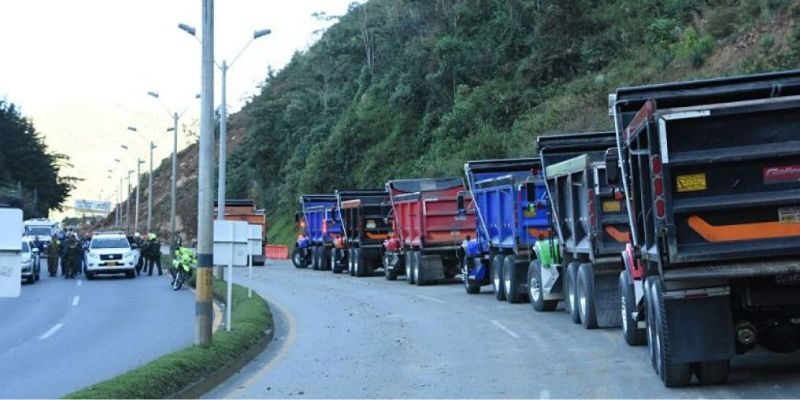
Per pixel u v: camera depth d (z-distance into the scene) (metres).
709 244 8.63
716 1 41.34
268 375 11.65
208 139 12.95
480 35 53.12
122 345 15.09
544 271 17.88
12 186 92.56
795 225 8.59
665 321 9.10
